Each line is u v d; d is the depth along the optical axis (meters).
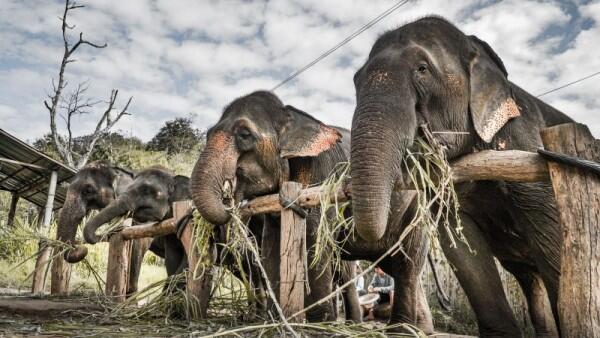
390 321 5.52
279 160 5.47
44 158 12.91
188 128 45.72
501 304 3.95
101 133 27.33
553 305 3.49
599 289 2.45
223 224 4.95
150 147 44.12
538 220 3.46
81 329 4.04
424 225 3.23
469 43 3.74
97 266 13.04
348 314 7.18
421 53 3.55
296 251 4.27
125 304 5.28
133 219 8.24
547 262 3.47
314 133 5.39
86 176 9.44
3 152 13.22
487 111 3.53
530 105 3.89
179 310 5.14
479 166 3.28
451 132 3.48
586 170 2.59
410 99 3.40
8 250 13.17
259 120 5.44
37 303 5.79
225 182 5.18
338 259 4.43
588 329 2.44
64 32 25.72
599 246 2.49
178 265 7.51
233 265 5.81
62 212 9.02
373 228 2.96
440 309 9.90
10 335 3.50
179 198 8.20
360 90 3.54
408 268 5.49
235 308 5.43
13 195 15.88
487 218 4.02
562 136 2.82
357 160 3.11
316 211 5.00
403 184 3.55
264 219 5.58
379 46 3.80
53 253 8.11
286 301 4.18
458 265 4.01
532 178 2.99
